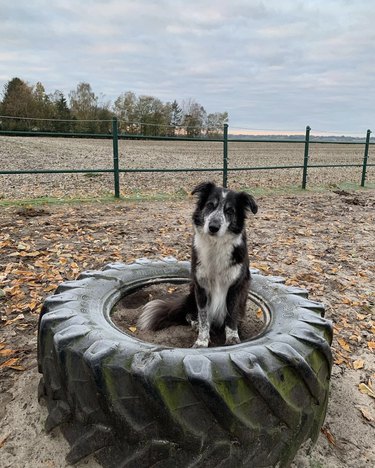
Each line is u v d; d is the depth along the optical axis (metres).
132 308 1.99
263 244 3.82
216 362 1.19
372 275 3.18
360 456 1.45
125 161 11.87
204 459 1.15
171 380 1.14
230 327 1.79
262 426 1.20
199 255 1.82
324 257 3.55
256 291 1.97
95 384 1.19
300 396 1.29
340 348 2.11
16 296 2.45
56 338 1.33
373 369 1.95
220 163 12.63
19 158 11.50
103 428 1.23
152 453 1.16
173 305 1.88
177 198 5.80
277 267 3.24
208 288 1.83
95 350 1.24
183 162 12.46
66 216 4.39
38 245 3.37
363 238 4.23
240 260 1.80
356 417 1.64
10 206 4.68
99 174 8.62
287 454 1.28
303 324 1.51
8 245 3.32
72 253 3.23
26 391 1.65
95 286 1.85
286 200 6.14
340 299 2.70
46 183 7.07
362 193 7.30
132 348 1.26
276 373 1.23
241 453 1.18
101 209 4.85
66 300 1.63
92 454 1.29
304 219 4.93
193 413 1.14
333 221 4.91
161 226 4.23
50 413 1.42
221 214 1.80
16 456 1.36
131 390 1.17
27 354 1.91
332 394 1.75
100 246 3.46
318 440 1.49
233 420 1.15
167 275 2.13
